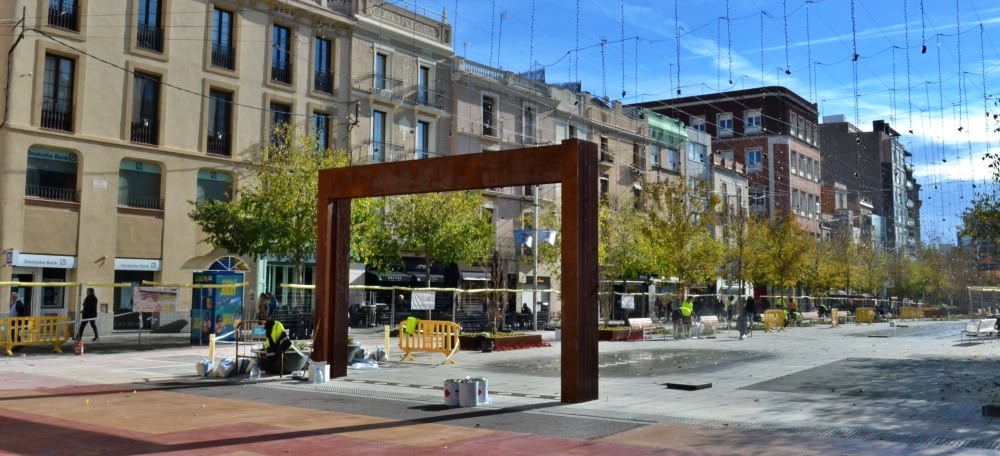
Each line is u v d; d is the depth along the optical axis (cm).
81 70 2762
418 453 794
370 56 3741
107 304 2809
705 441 849
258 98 3300
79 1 2767
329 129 3566
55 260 2680
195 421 998
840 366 1744
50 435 890
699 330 3005
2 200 2561
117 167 2858
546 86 4656
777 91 6731
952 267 6869
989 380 1441
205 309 2317
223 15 3216
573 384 1180
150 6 2986
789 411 1070
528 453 791
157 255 2967
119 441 856
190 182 3073
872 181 8569
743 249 4297
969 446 809
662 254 3609
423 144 4031
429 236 3491
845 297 5531
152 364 1761
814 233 7069
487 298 2461
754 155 6800
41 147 2684
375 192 1453
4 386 1363
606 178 4938
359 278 3594
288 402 1191
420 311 2694
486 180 1303
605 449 809
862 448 800
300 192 2742
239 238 2777
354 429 942
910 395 1232
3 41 2609
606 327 2888
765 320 3525
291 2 3369
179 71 3045
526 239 3488
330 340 1536
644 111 5444
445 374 1612
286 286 1930
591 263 1219
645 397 1236
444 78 4112
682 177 3822
